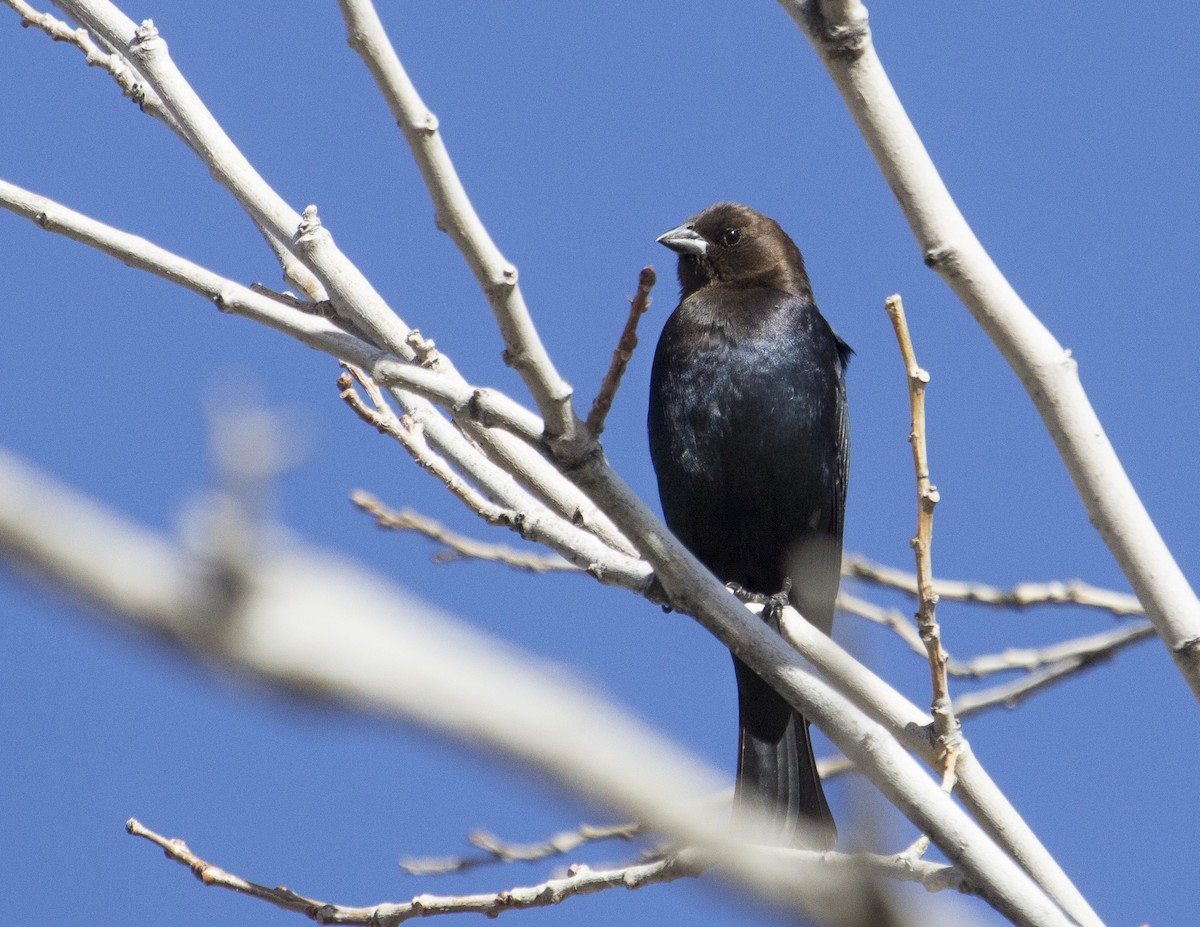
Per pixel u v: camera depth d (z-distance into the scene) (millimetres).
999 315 6641
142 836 8703
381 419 8688
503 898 8047
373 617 1866
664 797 1959
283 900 8414
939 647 7176
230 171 8477
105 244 7250
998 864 6699
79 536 1762
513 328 6602
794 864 2742
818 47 6574
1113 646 10523
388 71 6270
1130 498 6660
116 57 9047
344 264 8500
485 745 1899
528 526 8203
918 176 6598
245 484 1818
